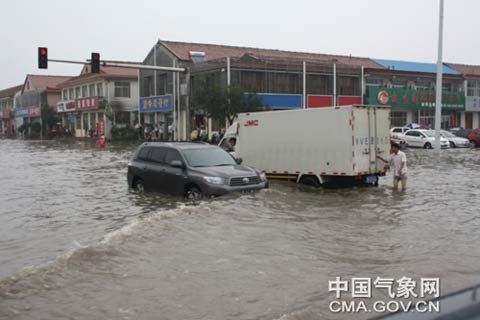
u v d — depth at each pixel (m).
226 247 7.38
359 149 14.06
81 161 25.86
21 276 6.00
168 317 4.81
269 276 6.06
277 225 8.95
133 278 5.96
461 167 21.08
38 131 64.44
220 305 5.13
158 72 44.81
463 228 8.93
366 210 10.73
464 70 54.62
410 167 21.19
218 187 11.62
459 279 6.01
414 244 7.73
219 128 37.91
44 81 71.88
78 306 5.09
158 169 13.23
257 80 38.12
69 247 7.85
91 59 24.94
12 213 11.12
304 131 14.95
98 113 54.50
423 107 46.53
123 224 9.66
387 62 52.16
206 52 44.91
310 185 14.95
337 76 42.03
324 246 7.54
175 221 9.03
